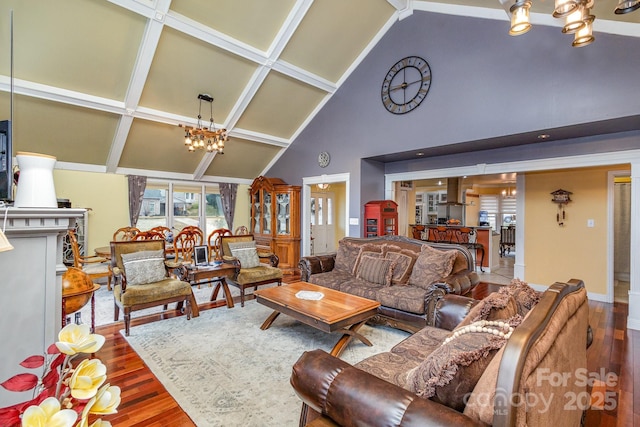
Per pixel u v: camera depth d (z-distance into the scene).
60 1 3.47
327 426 1.28
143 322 3.66
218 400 2.18
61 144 5.09
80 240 5.52
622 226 6.41
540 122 3.56
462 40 4.22
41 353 1.15
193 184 7.12
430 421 1.03
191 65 4.66
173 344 3.06
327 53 5.26
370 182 5.68
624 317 4.04
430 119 4.55
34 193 1.26
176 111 5.32
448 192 8.74
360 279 4.01
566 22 2.03
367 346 3.05
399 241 4.34
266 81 5.36
